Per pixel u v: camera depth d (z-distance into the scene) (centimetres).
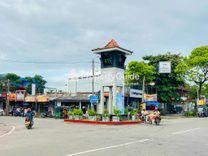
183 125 3147
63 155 1131
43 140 1644
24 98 5775
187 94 8094
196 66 6341
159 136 1942
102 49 3512
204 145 1520
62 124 3102
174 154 1204
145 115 3538
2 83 6744
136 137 1848
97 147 1369
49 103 5519
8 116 5238
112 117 3262
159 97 6138
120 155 1152
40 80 7800
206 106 6912
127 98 5294
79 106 5119
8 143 1503
